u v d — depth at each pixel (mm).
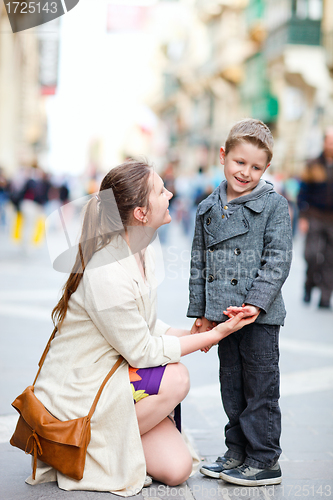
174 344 2643
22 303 7043
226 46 33594
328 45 22641
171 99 49969
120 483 2514
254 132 2609
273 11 26172
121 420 2543
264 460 2699
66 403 2564
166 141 47969
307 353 5227
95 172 18875
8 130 30875
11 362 4531
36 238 14047
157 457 2633
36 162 13828
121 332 2568
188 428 3408
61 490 2539
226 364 2820
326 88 22906
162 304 7426
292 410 3736
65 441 2453
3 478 2678
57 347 2682
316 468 2891
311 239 7742
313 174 7648
